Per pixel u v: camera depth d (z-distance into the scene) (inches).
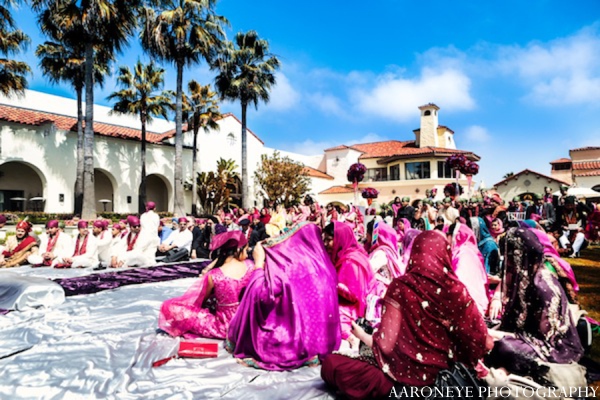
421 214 396.2
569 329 120.6
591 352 157.2
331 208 527.5
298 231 154.1
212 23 964.0
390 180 1509.6
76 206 874.1
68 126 967.6
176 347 157.4
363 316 170.6
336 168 1696.6
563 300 121.3
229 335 155.1
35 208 979.9
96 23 755.4
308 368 140.0
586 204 582.2
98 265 368.2
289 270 146.6
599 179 1314.0
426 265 104.2
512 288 128.3
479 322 105.0
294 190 1332.4
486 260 241.1
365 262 173.6
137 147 1088.8
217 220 444.5
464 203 486.0
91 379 129.0
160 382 127.8
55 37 852.0
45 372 134.1
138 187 1087.0
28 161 865.5
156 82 1065.5
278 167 1333.7
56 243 370.9
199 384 126.7
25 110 925.2
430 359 104.0
